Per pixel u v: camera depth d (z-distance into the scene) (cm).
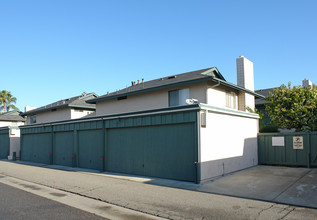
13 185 1171
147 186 1060
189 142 1125
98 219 671
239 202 793
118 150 1460
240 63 2073
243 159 1416
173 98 1788
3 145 2786
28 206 800
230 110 1305
